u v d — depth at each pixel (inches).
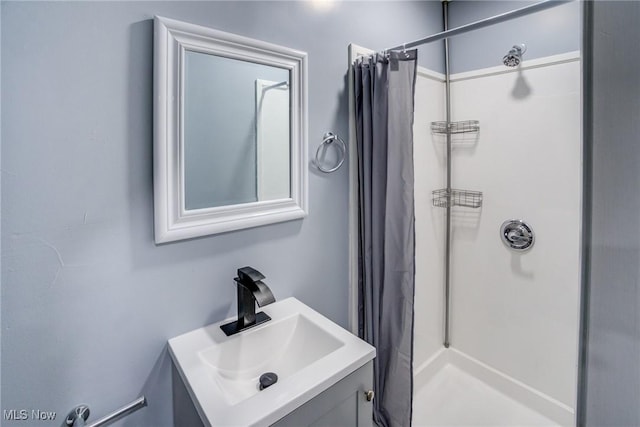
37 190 30.6
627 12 14.4
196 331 41.6
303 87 48.8
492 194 73.7
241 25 42.3
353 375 36.7
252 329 42.6
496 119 71.5
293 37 48.1
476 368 80.1
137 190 36.1
